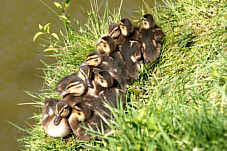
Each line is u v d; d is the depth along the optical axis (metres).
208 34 7.50
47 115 6.70
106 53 7.45
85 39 8.43
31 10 10.70
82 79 6.90
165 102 6.08
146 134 5.21
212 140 4.71
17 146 7.77
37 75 9.15
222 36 7.27
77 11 10.17
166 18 8.48
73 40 8.54
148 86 7.04
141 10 9.35
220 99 5.99
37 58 9.48
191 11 8.25
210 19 7.85
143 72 7.27
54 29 9.71
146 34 7.50
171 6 8.58
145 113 5.64
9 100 8.70
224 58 6.32
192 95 6.23
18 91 8.84
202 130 4.89
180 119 5.36
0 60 9.57
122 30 7.62
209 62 6.84
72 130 6.58
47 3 10.80
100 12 9.91
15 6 10.91
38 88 8.83
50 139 6.72
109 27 7.97
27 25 10.28
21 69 9.30
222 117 5.06
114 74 7.11
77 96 6.79
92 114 6.37
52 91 7.73
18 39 9.99
